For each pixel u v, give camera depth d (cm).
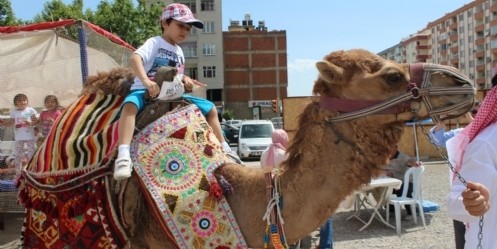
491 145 299
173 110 377
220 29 6744
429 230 876
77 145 377
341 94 321
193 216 337
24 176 412
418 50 13325
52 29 764
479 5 10944
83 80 765
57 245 384
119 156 345
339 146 319
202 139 367
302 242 787
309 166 322
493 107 304
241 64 7138
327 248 699
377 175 321
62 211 379
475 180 297
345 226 923
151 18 3791
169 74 370
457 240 566
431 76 313
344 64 320
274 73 7188
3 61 801
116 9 3681
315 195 320
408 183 905
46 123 810
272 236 326
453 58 12106
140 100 372
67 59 841
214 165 352
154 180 348
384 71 312
